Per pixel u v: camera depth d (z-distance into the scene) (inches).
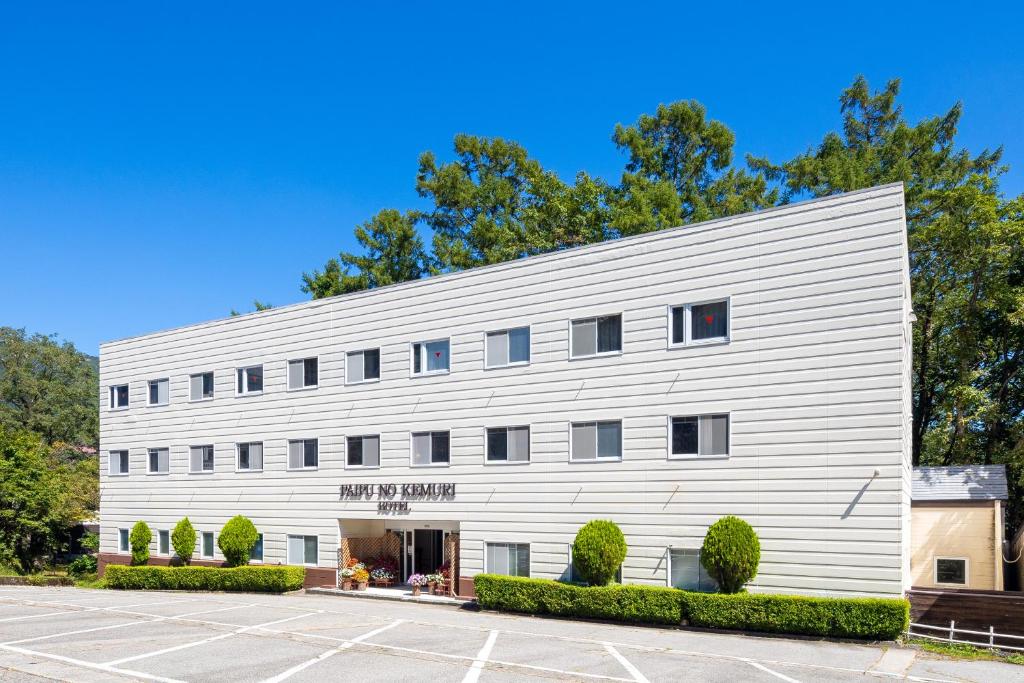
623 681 541.6
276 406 1198.3
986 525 897.5
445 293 1041.5
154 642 685.3
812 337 774.5
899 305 733.3
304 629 759.1
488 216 1776.6
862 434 740.0
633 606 796.6
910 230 1421.0
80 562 1654.8
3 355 2482.8
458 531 1016.9
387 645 672.4
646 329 874.1
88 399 2536.9
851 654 641.6
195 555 1269.7
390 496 1059.9
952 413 1363.2
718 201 1691.7
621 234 1531.7
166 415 1337.4
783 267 797.2
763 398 794.2
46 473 1643.7
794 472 770.2
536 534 927.0
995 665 604.4
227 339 1268.5
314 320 1171.3
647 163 1692.9
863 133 1718.8
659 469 847.7
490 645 674.2
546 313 951.0
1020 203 1240.8
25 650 647.1
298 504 1159.6
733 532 766.5
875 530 725.9
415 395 1053.2
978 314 1312.7
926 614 729.6
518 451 954.7
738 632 745.6
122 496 1385.3
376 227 1883.6
